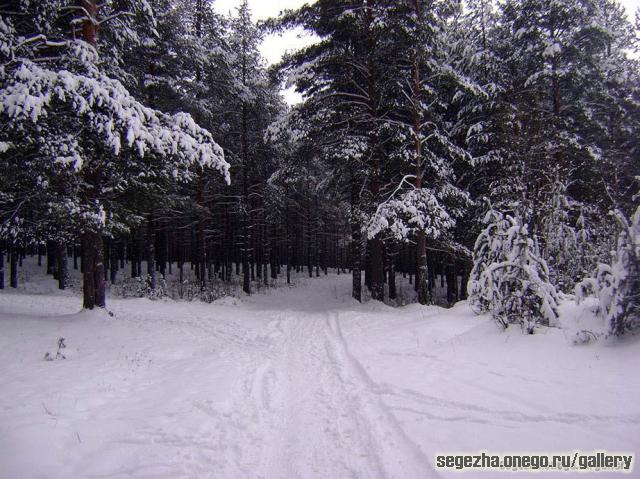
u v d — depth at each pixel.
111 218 11.92
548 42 14.77
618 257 5.73
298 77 14.03
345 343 8.91
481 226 15.25
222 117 21.34
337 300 19.55
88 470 3.54
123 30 12.42
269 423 4.79
